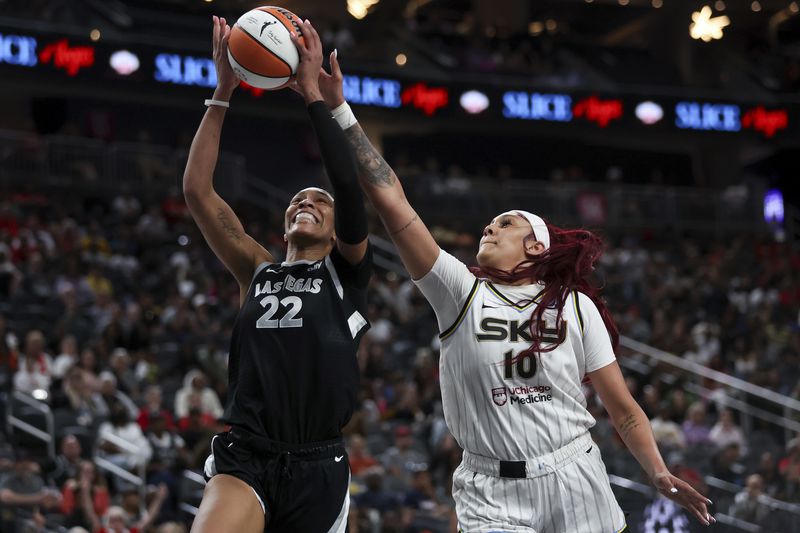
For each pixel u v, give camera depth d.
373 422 15.00
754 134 31.97
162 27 29.81
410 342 19.25
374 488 12.72
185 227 23.02
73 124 28.83
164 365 15.84
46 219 21.95
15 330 16.39
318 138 4.45
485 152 33.28
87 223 22.61
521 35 33.97
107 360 15.03
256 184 28.30
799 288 25.16
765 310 23.17
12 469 11.30
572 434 4.41
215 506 4.30
